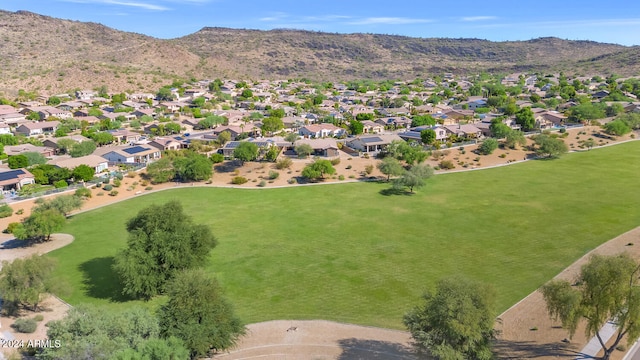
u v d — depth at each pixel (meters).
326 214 85.88
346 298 55.16
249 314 51.75
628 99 196.75
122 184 102.88
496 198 93.50
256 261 65.88
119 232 77.56
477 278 59.31
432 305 39.03
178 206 60.34
